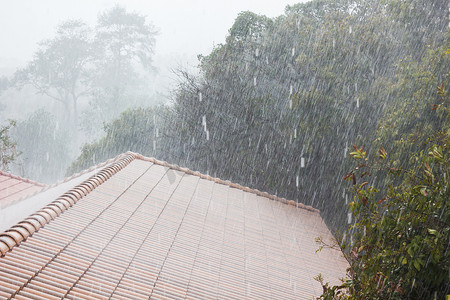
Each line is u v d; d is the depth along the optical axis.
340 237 6.14
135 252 6.91
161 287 6.16
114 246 6.85
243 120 20.31
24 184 12.80
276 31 22.47
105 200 8.48
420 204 4.64
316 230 11.13
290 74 20.42
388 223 4.83
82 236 6.78
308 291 7.58
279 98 19.94
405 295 4.74
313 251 9.62
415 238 4.43
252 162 19.61
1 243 5.64
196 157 21.72
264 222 10.51
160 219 8.54
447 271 4.49
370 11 19.81
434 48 13.45
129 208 8.51
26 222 6.43
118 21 58.78
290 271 8.23
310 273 8.40
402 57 17.30
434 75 11.80
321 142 16.94
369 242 5.06
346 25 18.91
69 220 7.14
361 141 15.48
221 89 21.59
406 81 13.83
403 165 10.88
